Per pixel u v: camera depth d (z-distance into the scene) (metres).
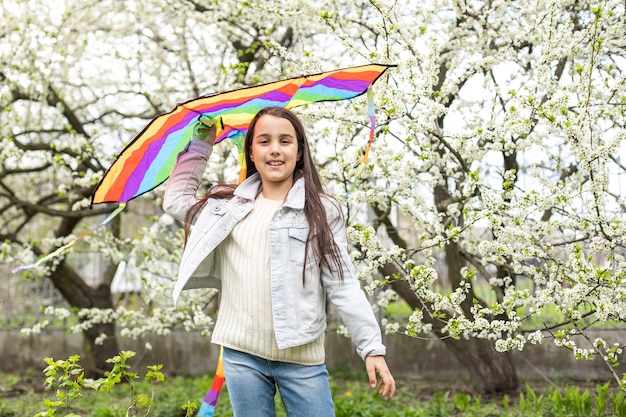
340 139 4.80
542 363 7.65
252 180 2.87
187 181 3.05
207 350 8.66
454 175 4.77
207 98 2.88
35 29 6.45
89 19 6.78
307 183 2.77
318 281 2.70
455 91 4.92
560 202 4.13
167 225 7.35
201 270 2.87
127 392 7.18
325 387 2.75
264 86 2.94
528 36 4.95
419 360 8.12
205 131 3.11
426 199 4.92
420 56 4.76
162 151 3.19
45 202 8.12
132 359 8.64
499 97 4.99
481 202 4.77
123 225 9.15
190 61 7.07
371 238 4.21
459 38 5.49
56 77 7.02
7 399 7.02
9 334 9.05
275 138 2.78
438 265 7.88
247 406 2.71
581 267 3.92
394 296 5.56
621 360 7.33
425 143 4.41
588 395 5.36
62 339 8.95
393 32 4.54
